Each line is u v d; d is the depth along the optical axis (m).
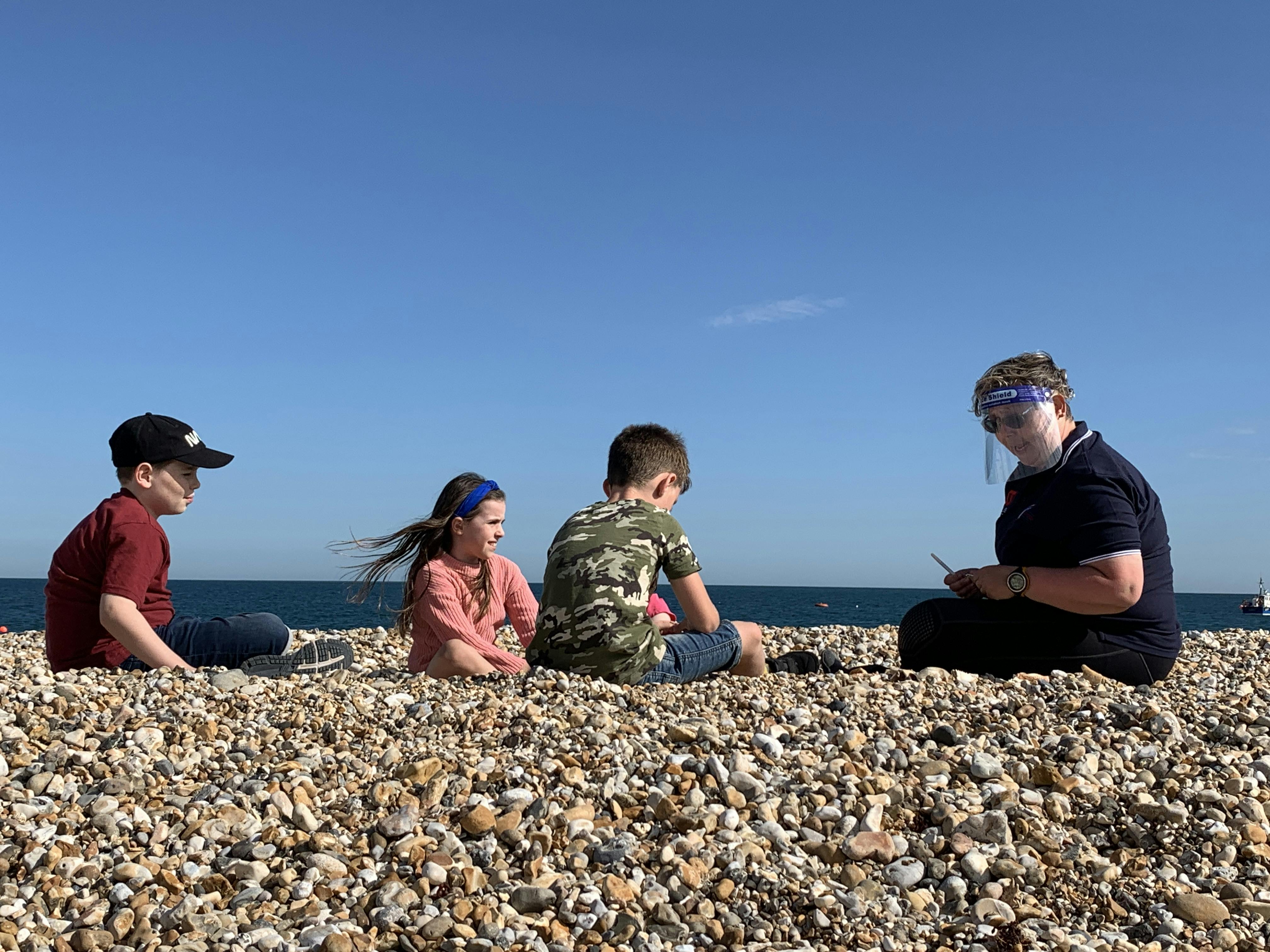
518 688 3.95
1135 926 2.37
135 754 3.18
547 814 2.70
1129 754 3.28
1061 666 4.47
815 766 3.13
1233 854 2.64
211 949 2.10
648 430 4.58
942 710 3.82
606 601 4.08
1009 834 2.69
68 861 2.43
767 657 5.39
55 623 4.49
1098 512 4.15
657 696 3.88
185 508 4.70
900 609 63.84
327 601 65.06
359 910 2.27
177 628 4.68
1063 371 4.39
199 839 2.59
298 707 3.80
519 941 2.16
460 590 4.79
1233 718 3.72
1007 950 2.22
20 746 3.21
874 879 2.53
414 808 2.72
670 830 2.69
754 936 2.25
